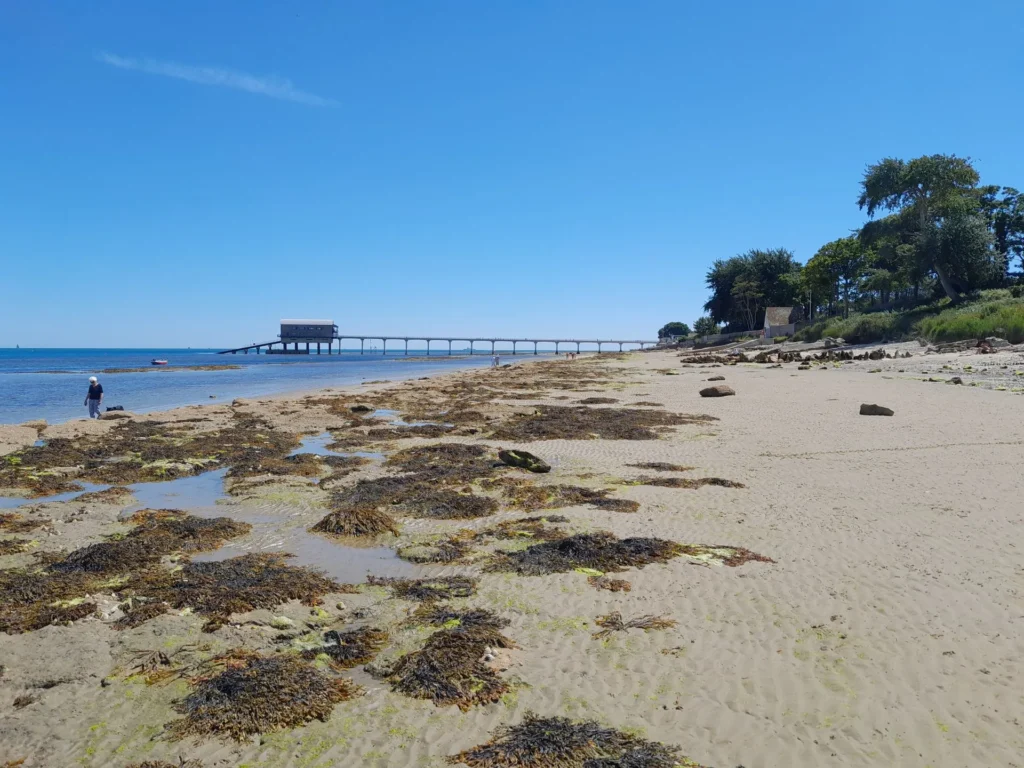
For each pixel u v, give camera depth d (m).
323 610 7.12
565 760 4.52
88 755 4.70
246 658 6.03
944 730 4.80
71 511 11.64
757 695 5.32
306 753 4.70
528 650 6.18
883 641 6.18
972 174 66.12
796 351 65.81
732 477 13.55
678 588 7.59
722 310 128.75
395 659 6.05
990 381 29.25
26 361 122.56
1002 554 8.46
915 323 57.69
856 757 4.52
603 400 30.66
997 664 5.71
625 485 13.00
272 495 12.59
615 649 6.16
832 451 15.91
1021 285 59.69
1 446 18.06
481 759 4.57
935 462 14.24
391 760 4.60
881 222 74.44
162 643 6.34
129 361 123.94
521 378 51.00
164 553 9.07
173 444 18.80
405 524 10.56
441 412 27.31
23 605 7.30
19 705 5.34
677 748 4.64
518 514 11.10
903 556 8.48
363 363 115.50
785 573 7.98
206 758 4.66
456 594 7.54
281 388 47.97
